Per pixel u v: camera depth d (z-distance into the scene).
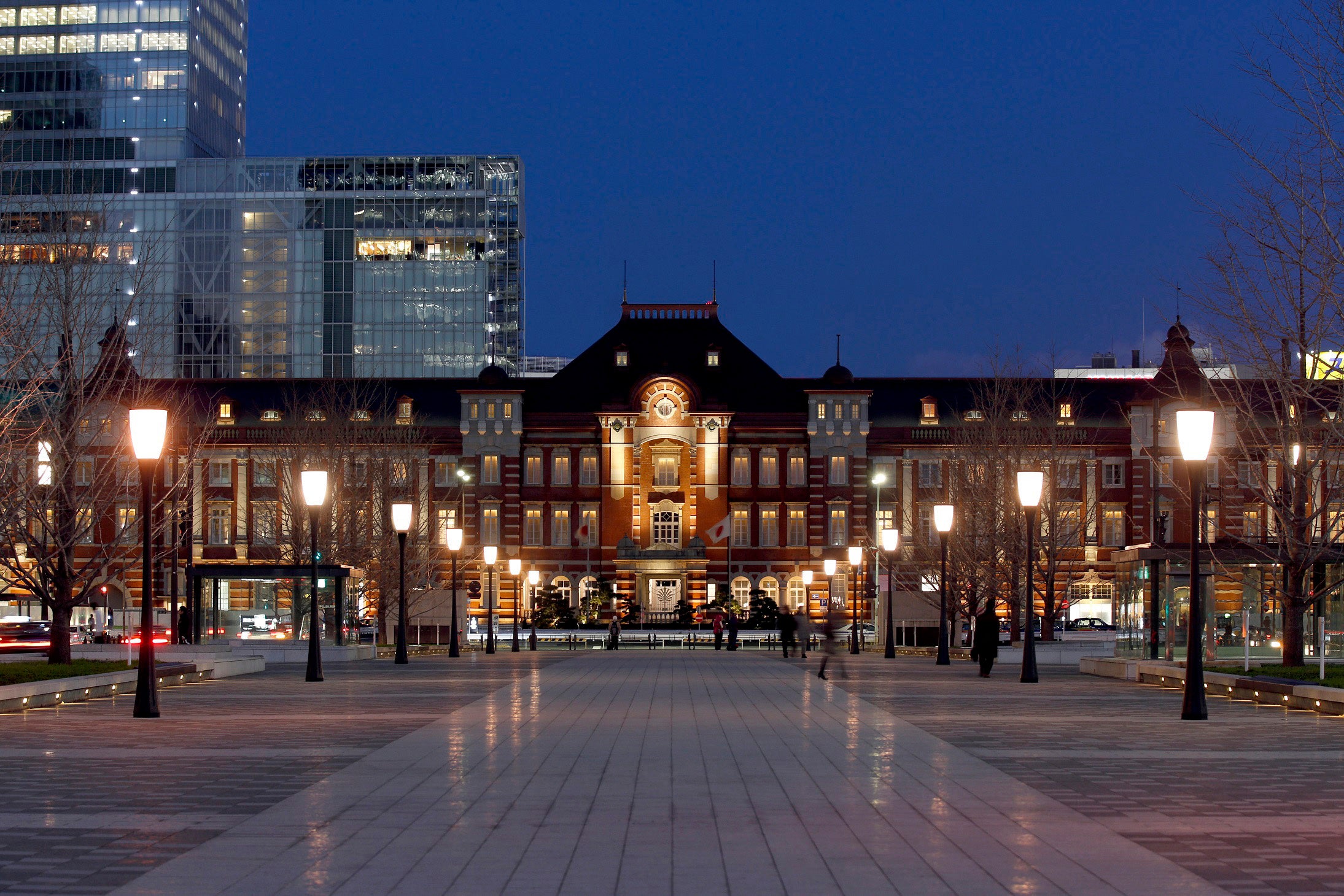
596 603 102.12
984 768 20.70
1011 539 70.56
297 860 13.82
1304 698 31.72
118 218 148.75
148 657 29.42
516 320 169.38
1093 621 103.31
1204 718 28.94
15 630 72.44
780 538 106.69
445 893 12.45
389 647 73.81
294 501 78.50
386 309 165.50
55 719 28.77
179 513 62.91
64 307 42.78
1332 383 35.72
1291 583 40.38
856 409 106.38
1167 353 104.44
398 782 19.02
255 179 166.00
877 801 17.50
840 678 45.53
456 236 166.25
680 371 109.06
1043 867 13.57
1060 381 107.56
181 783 18.98
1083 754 22.47
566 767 20.66
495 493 106.44
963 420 96.00
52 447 41.41
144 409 30.28
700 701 34.41
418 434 104.38
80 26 168.75
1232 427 43.28
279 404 107.12
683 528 106.38
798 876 13.15
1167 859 14.01
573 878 13.03
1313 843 14.82
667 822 15.99
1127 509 104.19
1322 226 36.09
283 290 164.75
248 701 34.16
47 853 14.23
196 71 172.00
